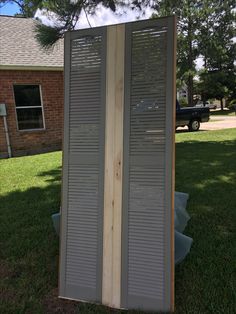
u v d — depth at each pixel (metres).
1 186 6.59
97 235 2.85
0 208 5.21
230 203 5.05
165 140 2.63
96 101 2.82
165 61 2.60
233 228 4.16
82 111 2.87
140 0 4.82
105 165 2.81
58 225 3.86
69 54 2.89
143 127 2.68
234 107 39.34
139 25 2.65
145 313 2.66
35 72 12.20
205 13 27.84
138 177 2.71
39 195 5.84
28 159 10.05
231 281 3.01
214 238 3.88
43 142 12.51
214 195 5.46
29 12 4.61
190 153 9.58
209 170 7.30
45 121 12.53
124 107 2.72
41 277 3.23
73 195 2.93
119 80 2.73
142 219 2.71
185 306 2.70
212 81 37.47
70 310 2.76
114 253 2.79
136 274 2.73
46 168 8.27
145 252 2.71
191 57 31.28
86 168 2.88
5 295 2.96
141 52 2.66
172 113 2.60
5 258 3.60
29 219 4.68
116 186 2.78
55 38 3.95
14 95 11.84
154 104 2.64
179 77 31.70
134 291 2.73
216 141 12.19
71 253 2.94
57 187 6.31
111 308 2.76
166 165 2.63
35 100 12.34
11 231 4.28
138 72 2.67
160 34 2.60
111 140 2.78
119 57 2.72
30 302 2.85
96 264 2.85
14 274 3.29
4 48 12.24
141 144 2.70
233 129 16.88
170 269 2.64
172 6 5.17
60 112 12.86
